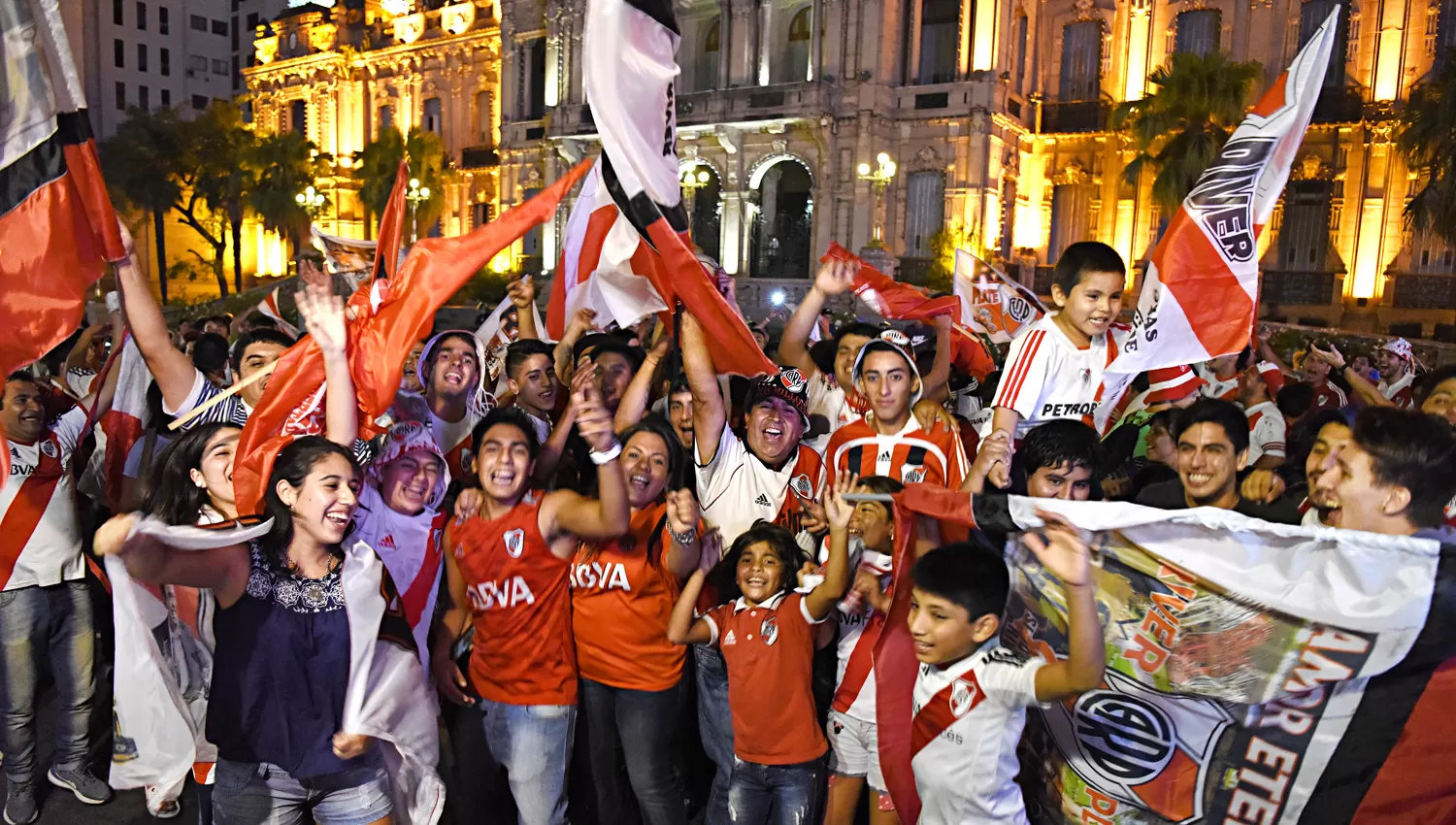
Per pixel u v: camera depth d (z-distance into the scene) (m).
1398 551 2.92
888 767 3.56
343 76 49.59
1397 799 2.98
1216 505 4.03
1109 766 3.31
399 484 4.14
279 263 54.16
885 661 3.55
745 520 4.74
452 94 46.19
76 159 3.91
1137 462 5.81
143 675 3.34
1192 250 4.44
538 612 3.94
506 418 3.94
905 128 33.09
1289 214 31.19
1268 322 27.22
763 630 3.96
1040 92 35.03
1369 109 29.42
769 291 32.34
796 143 33.72
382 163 41.78
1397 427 3.21
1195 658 3.13
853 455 4.79
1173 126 27.22
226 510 3.89
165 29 68.69
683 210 4.59
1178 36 33.00
